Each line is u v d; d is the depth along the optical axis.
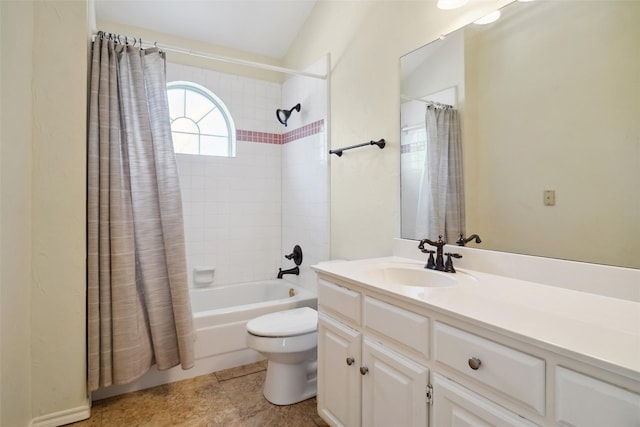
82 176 1.63
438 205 1.61
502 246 1.35
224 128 3.02
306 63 2.72
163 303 1.88
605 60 1.05
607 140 1.05
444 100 1.58
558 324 0.80
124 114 1.81
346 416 1.34
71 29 1.61
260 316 2.07
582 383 0.67
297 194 2.89
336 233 2.37
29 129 1.49
